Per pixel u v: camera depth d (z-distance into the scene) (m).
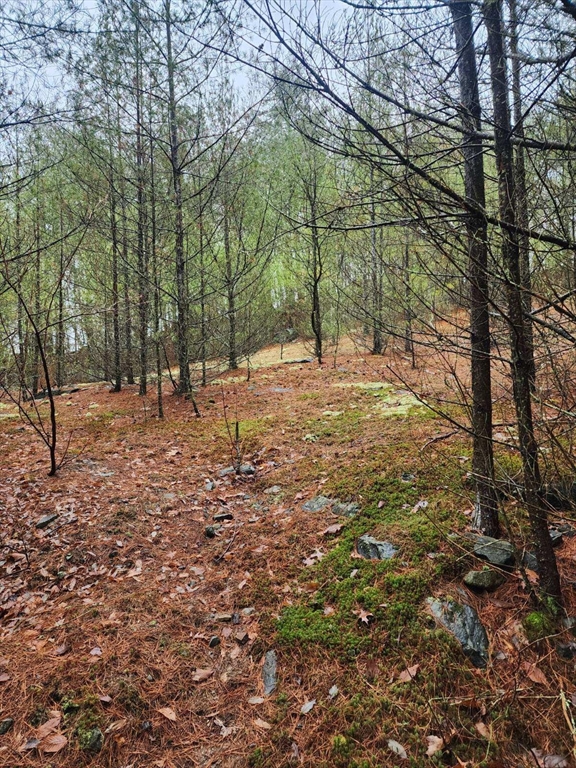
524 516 3.70
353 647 3.13
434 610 3.21
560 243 2.24
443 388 7.38
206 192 9.53
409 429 6.03
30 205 8.74
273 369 12.51
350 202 3.07
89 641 3.33
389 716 2.69
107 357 12.38
